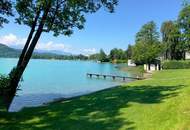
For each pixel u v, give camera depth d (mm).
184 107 10984
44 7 14656
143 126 9711
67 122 11109
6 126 10852
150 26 76438
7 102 14461
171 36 91250
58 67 115875
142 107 12203
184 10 58156
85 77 63031
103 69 102438
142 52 74750
